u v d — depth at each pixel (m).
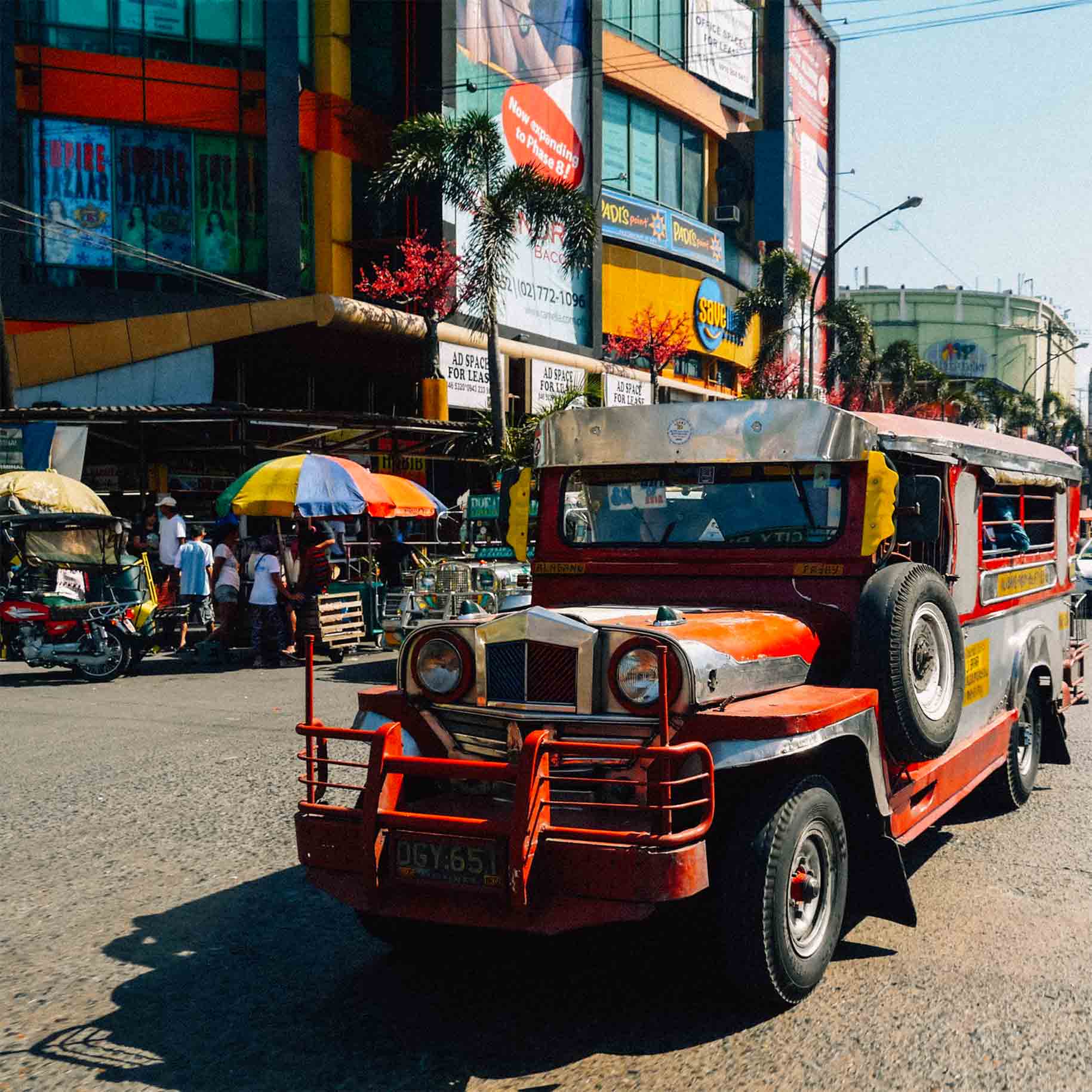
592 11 34.25
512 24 30.78
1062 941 4.75
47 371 22.97
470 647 4.26
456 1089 3.50
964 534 5.90
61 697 11.81
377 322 23.98
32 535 14.01
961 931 4.88
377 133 28.39
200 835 6.36
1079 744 9.22
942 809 5.38
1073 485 8.51
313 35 27.52
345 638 15.18
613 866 3.65
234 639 15.29
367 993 4.27
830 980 4.35
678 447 5.32
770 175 47.59
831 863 4.30
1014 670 6.76
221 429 22.77
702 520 5.34
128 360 23.06
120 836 6.33
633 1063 3.67
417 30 28.23
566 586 5.61
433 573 13.77
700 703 3.93
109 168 25.44
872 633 4.61
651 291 39.31
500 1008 4.12
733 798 4.12
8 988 4.30
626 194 38.00
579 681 4.01
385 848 3.91
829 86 57.34
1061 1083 3.51
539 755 3.73
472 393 27.86
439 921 3.83
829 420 5.01
